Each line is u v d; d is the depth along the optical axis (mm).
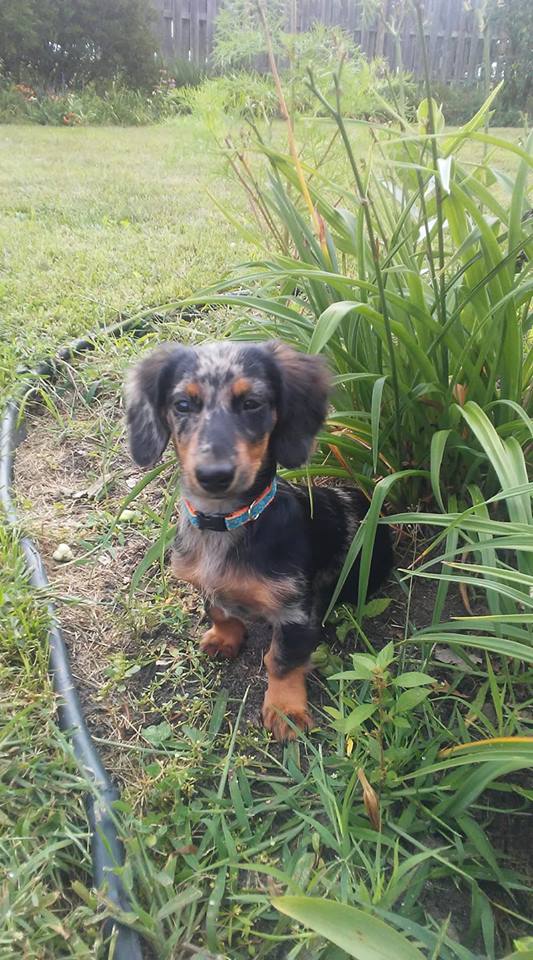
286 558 458
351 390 555
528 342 585
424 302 483
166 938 341
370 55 988
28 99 2523
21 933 323
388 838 378
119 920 333
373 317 444
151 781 411
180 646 520
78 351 828
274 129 852
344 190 541
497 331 465
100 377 787
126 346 815
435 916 362
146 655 507
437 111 495
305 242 556
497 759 332
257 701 488
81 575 574
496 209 445
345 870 354
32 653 484
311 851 386
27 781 404
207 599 496
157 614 532
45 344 817
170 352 471
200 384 438
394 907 363
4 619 489
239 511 440
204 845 381
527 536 355
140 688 485
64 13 2621
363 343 536
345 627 514
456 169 452
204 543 462
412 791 395
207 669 509
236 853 372
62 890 359
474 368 485
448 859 378
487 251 446
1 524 591
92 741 433
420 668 461
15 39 2600
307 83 466
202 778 425
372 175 571
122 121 2504
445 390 495
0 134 2156
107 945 332
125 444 716
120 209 1372
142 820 386
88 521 622
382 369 530
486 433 426
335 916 259
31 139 2098
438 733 431
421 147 465
